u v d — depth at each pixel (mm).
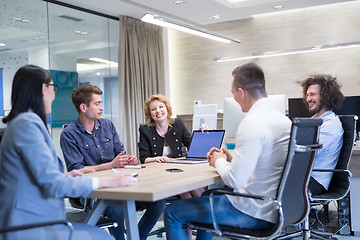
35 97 1733
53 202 1658
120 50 7172
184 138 3672
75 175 2021
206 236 2586
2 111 5316
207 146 3164
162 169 2568
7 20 5426
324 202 3057
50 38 6051
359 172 3572
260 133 1963
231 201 2123
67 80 6289
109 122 3188
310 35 7172
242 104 2176
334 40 6973
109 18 7156
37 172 1589
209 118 4234
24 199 1598
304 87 3418
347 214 3656
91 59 6758
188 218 2189
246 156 1958
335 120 3072
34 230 1584
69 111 6301
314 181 3039
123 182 1847
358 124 4105
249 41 7723
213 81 8148
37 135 1625
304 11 7211
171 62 8609
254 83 2100
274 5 6766
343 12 6887
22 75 1734
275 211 1999
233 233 2086
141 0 6281
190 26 5258
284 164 1952
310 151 2119
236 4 6875
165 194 1753
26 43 5672
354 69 6809
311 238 3363
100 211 1973
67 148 2896
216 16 7434
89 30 6750
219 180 2203
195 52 8328
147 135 3557
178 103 8555
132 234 1896
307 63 7195
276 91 7488
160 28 8070
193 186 1962
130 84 7383
